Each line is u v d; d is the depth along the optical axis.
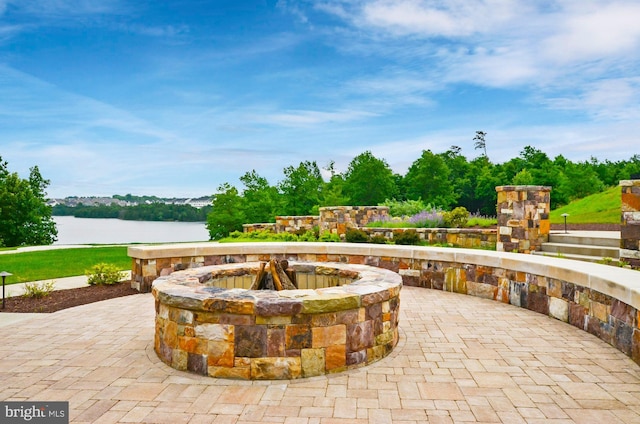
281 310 4.36
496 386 4.24
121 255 15.45
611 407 3.81
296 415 3.64
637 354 4.84
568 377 4.46
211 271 6.36
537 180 47.97
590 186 44.62
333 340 4.58
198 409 3.75
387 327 5.14
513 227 11.84
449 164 61.19
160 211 82.94
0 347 5.40
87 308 7.51
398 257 9.57
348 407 3.79
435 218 16.80
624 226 8.45
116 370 4.63
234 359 4.42
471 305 7.62
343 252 10.20
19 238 37.03
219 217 33.41
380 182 47.31
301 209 41.28
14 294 8.63
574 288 6.34
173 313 4.72
